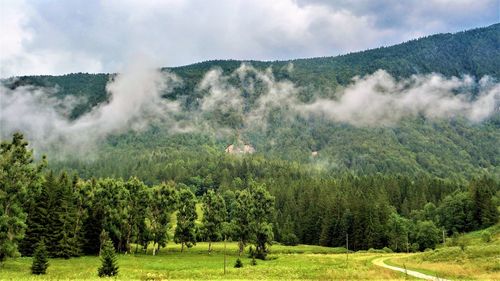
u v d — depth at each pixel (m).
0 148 74.50
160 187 121.56
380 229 148.38
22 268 75.31
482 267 66.44
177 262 94.50
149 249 127.25
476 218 158.50
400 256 105.12
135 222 116.38
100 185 114.06
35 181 77.00
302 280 61.69
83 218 107.00
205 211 128.12
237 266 86.31
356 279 61.41
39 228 97.00
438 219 167.12
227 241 160.88
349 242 156.88
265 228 117.25
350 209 169.00
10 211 74.44
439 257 82.38
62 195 102.94
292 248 143.50
